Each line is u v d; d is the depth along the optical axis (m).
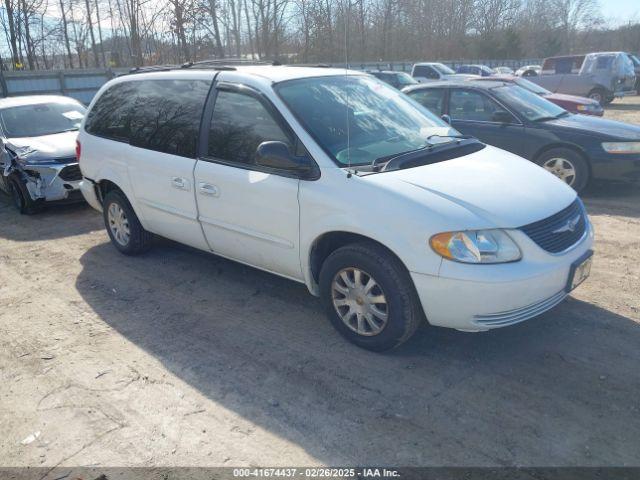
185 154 4.51
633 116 16.84
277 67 4.57
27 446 2.91
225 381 3.42
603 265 4.90
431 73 25.47
